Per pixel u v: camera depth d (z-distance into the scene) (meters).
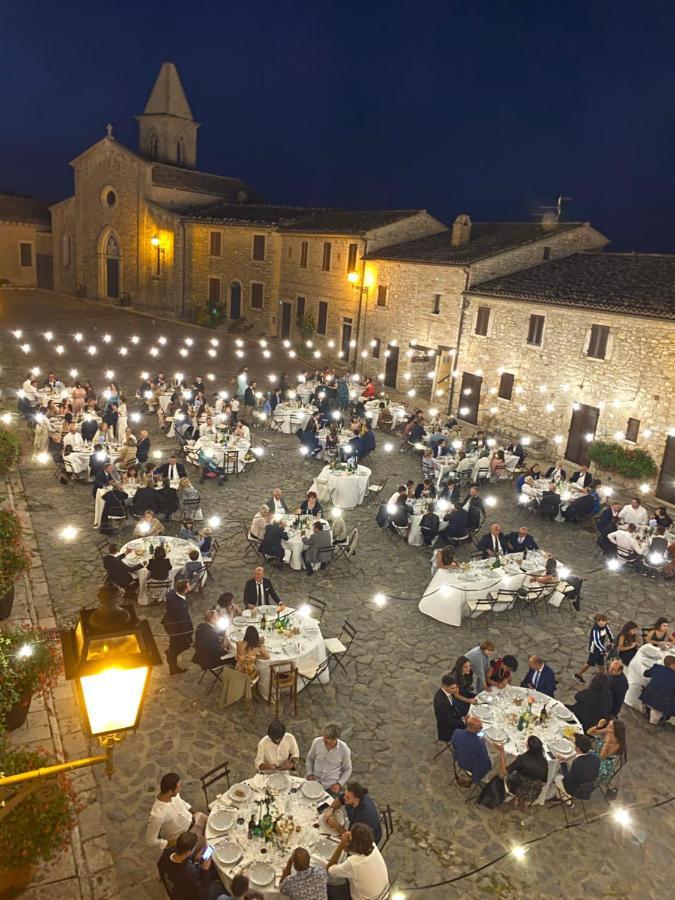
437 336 31.64
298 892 6.58
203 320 44.56
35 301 48.78
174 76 51.59
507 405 28.28
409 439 24.64
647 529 17.34
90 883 7.53
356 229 35.91
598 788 9.58
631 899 7.89
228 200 49.56
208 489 19.73
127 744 9.66
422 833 8.58
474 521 16.88
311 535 15.03
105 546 15.30
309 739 10.07
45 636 10.09
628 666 11.84
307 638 11.13
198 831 7.57
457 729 9.25
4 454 11.67
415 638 12.98
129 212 47.47
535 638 13.37
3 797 6.13
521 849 7.64
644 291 24.25
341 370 36.94
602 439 24.58
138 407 27.45
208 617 10.94
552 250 30.80
